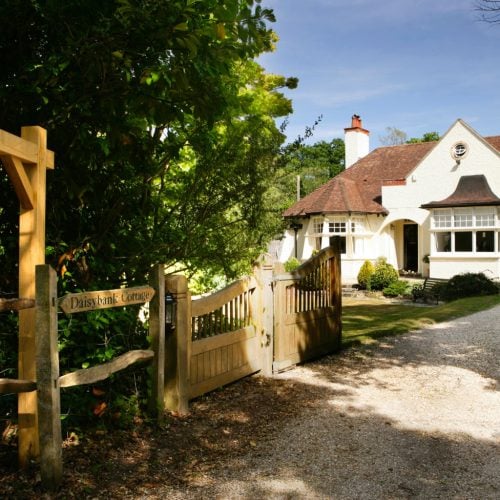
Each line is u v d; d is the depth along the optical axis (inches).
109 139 156.9
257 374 243.0
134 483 128.6
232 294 219.5
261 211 223.8
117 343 171.3
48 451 119.6
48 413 119.1
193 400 199.8
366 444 160.7
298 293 270.4
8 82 138.6
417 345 323.6
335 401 206.1
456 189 894.4
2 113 145.3
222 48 145.3
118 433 157.1
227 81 198.5
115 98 148.4
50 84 139.0
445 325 402.9
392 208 973.8
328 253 294.5
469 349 310.8
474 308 504.7
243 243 230.2
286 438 164.4
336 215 963.3
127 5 121.7
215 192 218.5
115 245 190.5
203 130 199.6
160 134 194.4
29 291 125.6
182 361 180.5
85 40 131.3
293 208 1055.6
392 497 125.8
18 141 117.3
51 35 142.6
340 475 138.0
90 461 137.3
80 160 160.4
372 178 1079.0
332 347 296.5
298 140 226.4
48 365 118.9
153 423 164.9
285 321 256.5
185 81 139.6
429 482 134.3
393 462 147.1
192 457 146.9
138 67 143.9
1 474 126.2
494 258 844.6
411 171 954.7
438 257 892.6
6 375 147.3
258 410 191.8
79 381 127.4
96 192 176.2
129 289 149.6
